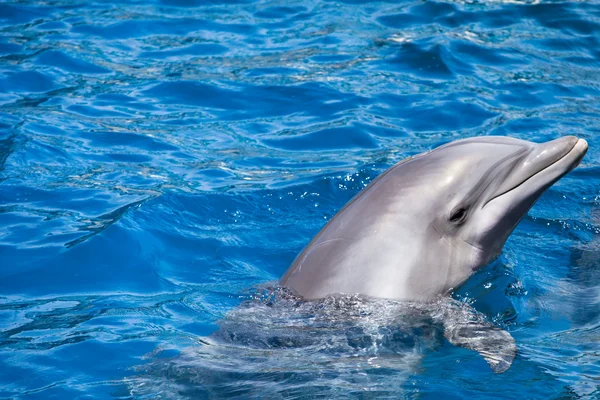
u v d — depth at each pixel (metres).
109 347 10.98
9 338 11.22
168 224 14.70
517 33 23.98
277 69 21.75
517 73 21.61
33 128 18.34
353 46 23.14
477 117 19.23
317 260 11.51
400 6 25.92
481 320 10.89
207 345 10.87
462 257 11.59
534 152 11.83
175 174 16.67
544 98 20.28
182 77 21.31
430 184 11.59
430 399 9.75
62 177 16.33
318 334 10.75
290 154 17.75
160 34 23.98
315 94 20.42
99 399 9.84
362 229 11.47
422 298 11.12
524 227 14.92
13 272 13.02
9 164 16.69
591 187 16.45
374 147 17.98
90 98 20.12
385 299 10.98
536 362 10.61
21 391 10.03
